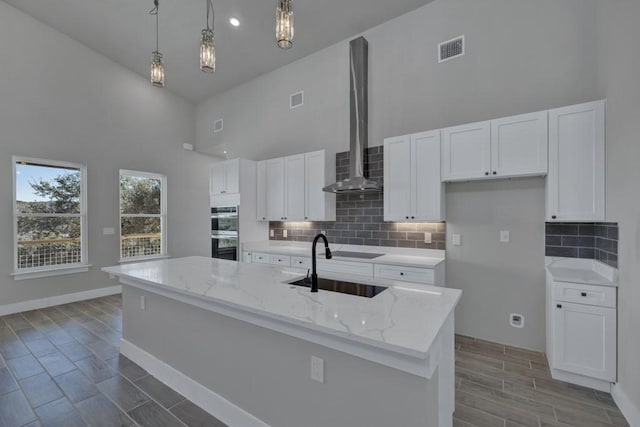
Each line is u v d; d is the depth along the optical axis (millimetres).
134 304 2582
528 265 2789
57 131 4301
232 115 5375
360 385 1290
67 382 2287
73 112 4461
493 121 2650
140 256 5273
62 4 3859
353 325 1264
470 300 3076
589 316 2105
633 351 1783
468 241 3088
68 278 4414
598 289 2068
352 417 1317
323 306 1526
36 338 3117
